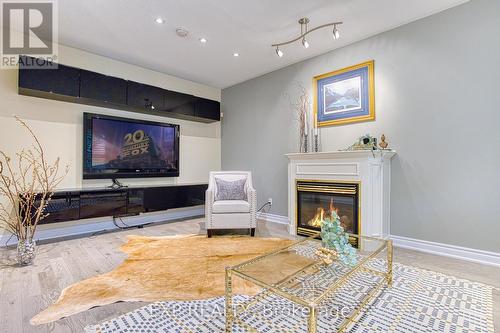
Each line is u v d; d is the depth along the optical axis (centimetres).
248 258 251
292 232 344
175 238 320
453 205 255
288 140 405
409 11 266
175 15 274
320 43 334
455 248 253
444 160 261
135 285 194
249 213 328
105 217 369
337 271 170
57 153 333
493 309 160
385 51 303
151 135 414
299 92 390
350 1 251
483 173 239
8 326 144
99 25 293
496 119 233
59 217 302
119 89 360
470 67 246
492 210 234
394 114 295
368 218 279
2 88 297
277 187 421
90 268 226
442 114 262
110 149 369
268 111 434
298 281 178
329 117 352
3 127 297
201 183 461
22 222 256
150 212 415
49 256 256
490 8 237
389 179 298
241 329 143
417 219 278
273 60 387
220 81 477
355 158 288
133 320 150
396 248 282
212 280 203
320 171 319
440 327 143
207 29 302
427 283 196
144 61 390
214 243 299
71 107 345
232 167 497
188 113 441
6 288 189
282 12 269
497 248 231
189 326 145
